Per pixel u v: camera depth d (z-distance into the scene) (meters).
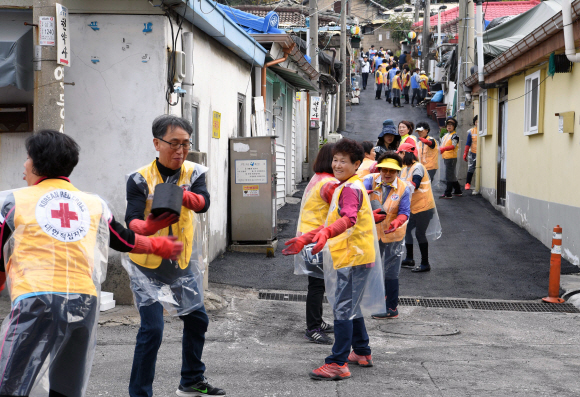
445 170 15.44
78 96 6.74
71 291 2.78
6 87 6.91
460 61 17.67
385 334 6.19
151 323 3.62
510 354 5.44
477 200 15.25
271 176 9.76
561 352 5.57
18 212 2.79
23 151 6.97
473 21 17.30
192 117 7.86
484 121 15.12
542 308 7.39
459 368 4.89
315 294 5.81
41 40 5.57
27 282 2.72
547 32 8.95
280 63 12.23
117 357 5.02
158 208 3.26
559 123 9.37
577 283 8.23
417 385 4.39
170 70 6.76
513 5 26.02
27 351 2.66
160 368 4.75
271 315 6.78
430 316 6.98
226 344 5.64
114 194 6.75
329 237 4.18
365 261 4.51
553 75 9.95
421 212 8.76
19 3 6.43
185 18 7.38
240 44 9.58
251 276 8.48
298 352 5.39
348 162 4.52
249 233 9.79
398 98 33.25
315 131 19.81
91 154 6.75
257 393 4.17
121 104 6.70
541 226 10.77
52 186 2.91
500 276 8.74
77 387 2.93
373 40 54.84
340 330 4.52
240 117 11.12
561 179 9.69
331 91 23.95
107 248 3.01
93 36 6.69
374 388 4.31
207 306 6.81
